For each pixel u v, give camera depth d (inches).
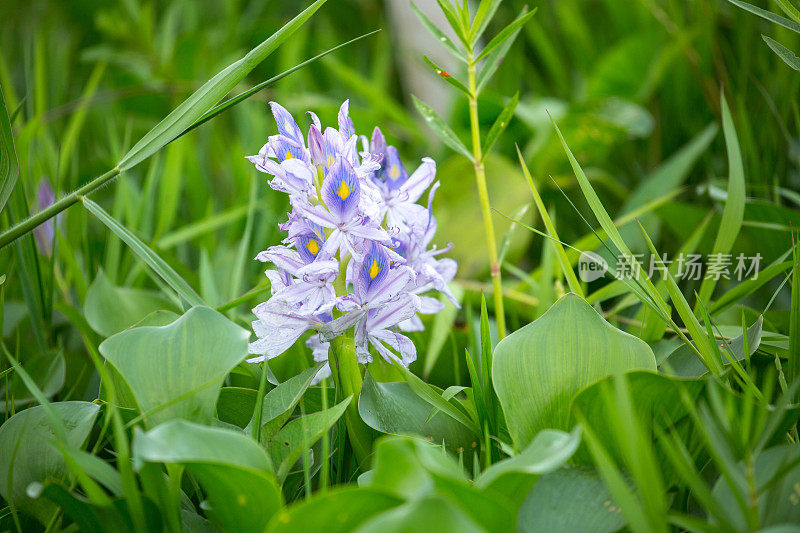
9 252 58.7
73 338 58.7
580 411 45.6
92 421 46.3
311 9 48.9
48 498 45.5
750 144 63.2
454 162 69.4
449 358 54.6
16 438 46.5
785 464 44.3
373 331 47.7
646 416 46.0
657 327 52.3
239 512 44.4
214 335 46.3
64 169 69.3
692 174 74.0
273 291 48.1
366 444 47.6
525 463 43.3
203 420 45.4
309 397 49.3
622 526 44.2
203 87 48.9
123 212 71.2
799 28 50.0
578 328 47.1
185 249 71.1
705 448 46.3
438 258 65.8
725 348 48.9
